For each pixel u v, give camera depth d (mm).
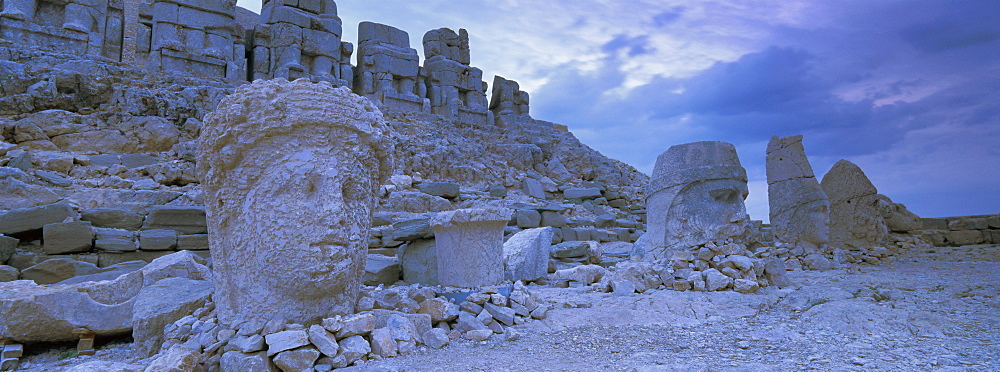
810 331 4484
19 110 12086
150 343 4012
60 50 14047
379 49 19656
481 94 22312
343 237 3768
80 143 11867
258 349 3467
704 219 6727
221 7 16641
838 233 10305
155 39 15539
